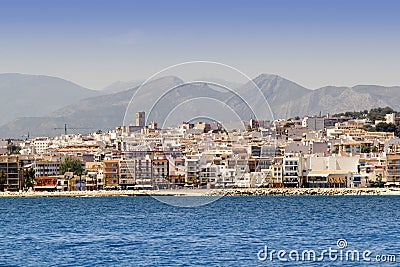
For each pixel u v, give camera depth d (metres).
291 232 149.12
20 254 116.19
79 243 130.75
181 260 105.94
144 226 166.88
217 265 101.69
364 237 138.75
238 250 116.50
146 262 105.38
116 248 121.69
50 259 110.44
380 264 102.00
